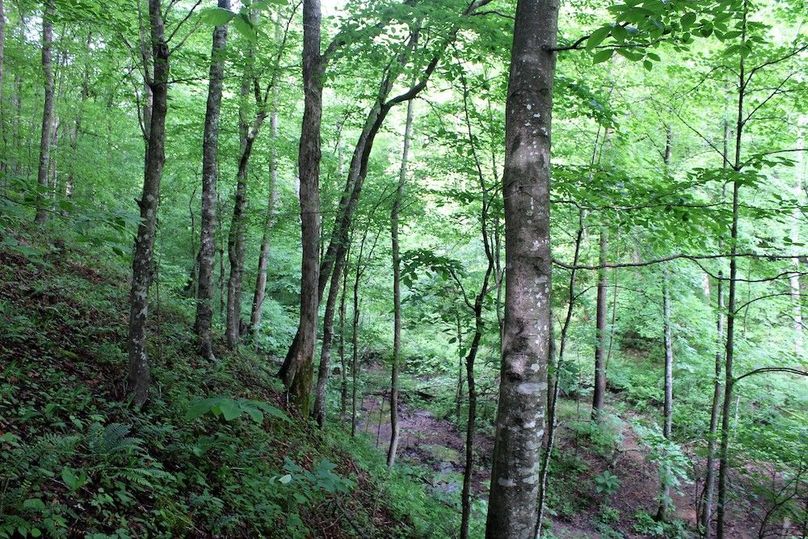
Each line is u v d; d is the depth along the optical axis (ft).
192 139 39.45
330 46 28.55
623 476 47.70
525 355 12.23
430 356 58.03
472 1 26.40
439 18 23.45
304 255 30.81
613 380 55.42
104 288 29.14
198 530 13.21
